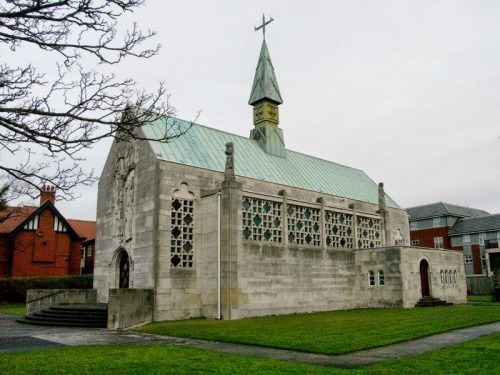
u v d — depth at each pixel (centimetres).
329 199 3519
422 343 1466
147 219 2517
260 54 3847
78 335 1825
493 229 6700
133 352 1331
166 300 2395
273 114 3734
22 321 2430
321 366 1099
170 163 2562
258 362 1151
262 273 2667
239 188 2586
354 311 2891
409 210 7919
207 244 2591
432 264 3369
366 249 3319
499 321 2092
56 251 4750
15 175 823
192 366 1098
